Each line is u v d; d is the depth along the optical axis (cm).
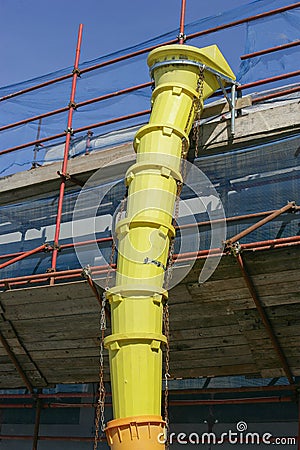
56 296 977
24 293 992
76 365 1062
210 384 1030
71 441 1102
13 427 1162
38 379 1107
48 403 1121
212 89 949
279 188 935
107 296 771
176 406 1051
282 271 841
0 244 1212
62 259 1055
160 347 745
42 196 1166
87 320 995
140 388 714
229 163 970
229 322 922
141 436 693
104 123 1130
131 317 740
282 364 920
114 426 707
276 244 820
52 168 1135
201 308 921
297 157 929
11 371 1123
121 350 734
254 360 938
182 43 1094
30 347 1073
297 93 991
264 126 938
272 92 995
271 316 888
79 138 1162
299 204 912
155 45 1127
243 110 1015
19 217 1176
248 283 861
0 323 1055
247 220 929
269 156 946
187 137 880
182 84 899
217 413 1022
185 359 988
